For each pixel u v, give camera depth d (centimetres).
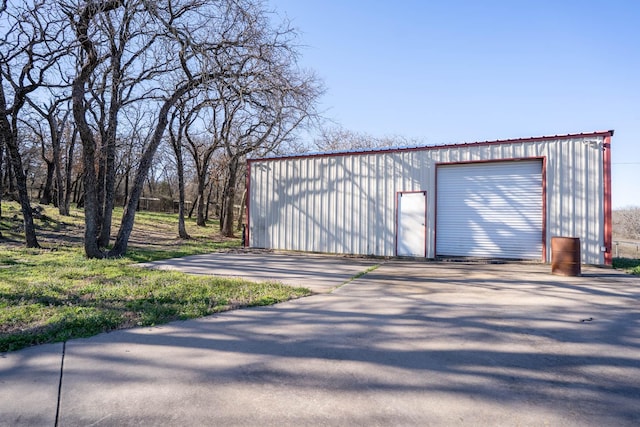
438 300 612
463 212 1252
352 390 303
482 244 1223
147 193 4803
